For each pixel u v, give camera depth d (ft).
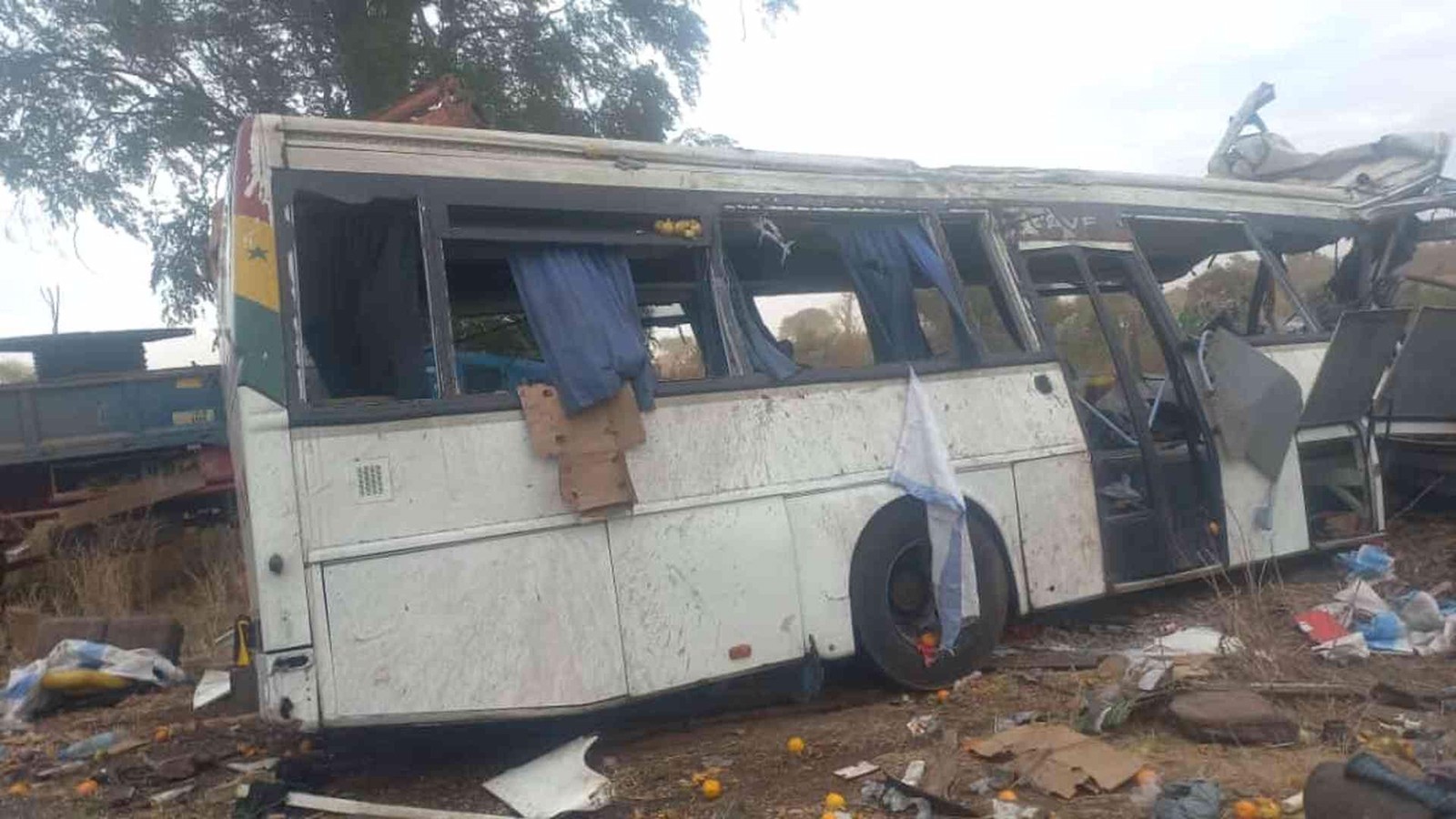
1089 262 23.47
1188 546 22.41
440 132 16.12
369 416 14.89
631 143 17.71
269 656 14.05
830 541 18.07
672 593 16.56
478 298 18.49
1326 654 19.11
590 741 16.25
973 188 21.30
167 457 35.76
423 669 14.78
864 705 18.49
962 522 18.61
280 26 46.68
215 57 46.32
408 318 16.17
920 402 19.02
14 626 28.07
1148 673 17.43
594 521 16.10
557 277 16.62
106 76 45.85
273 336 14.57
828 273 21.79
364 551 14.58
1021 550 19.90
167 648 24.72
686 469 16.96
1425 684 17.87
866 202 19.81
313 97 47.91
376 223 16.43
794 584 17.65
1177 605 23.50
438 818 14.32
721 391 17.47
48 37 44.55
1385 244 28.40
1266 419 22.26
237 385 14.60
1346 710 16.25
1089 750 14.53
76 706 22.52
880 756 15.70
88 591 29.37
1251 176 30.40
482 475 15.44
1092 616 23.15
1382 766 11.28
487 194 16.15
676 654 16.49
